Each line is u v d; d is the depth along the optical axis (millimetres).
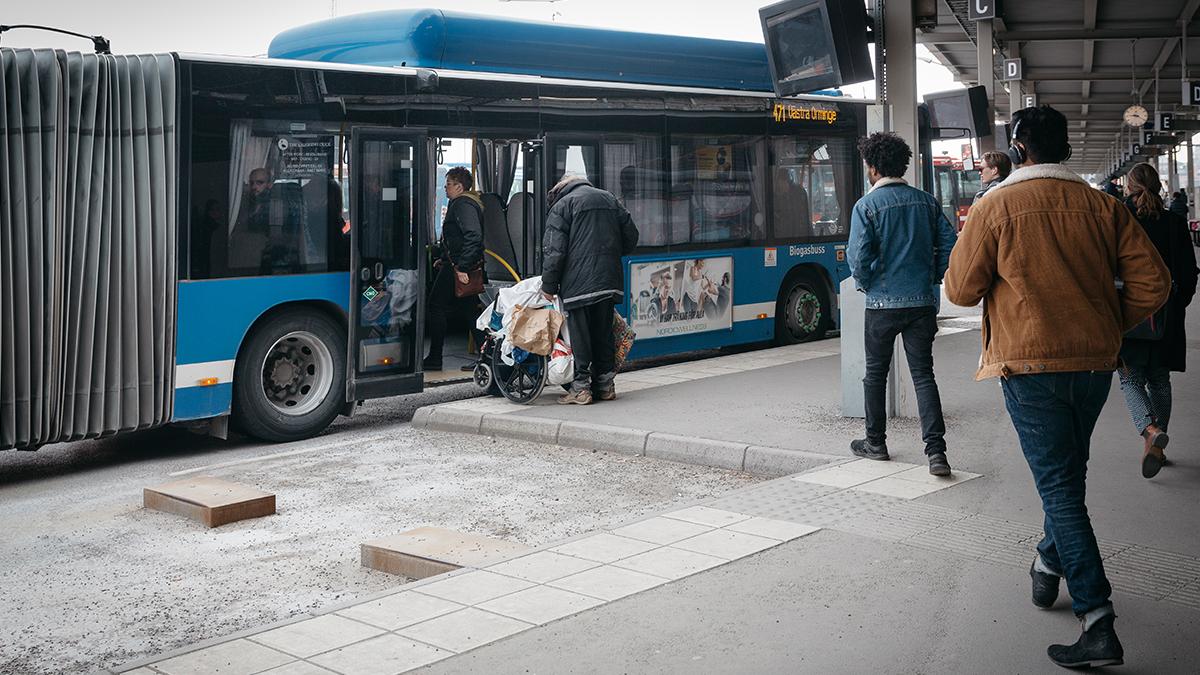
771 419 9633
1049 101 51188
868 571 5570
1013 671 4371
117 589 6242
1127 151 73250
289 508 7934
